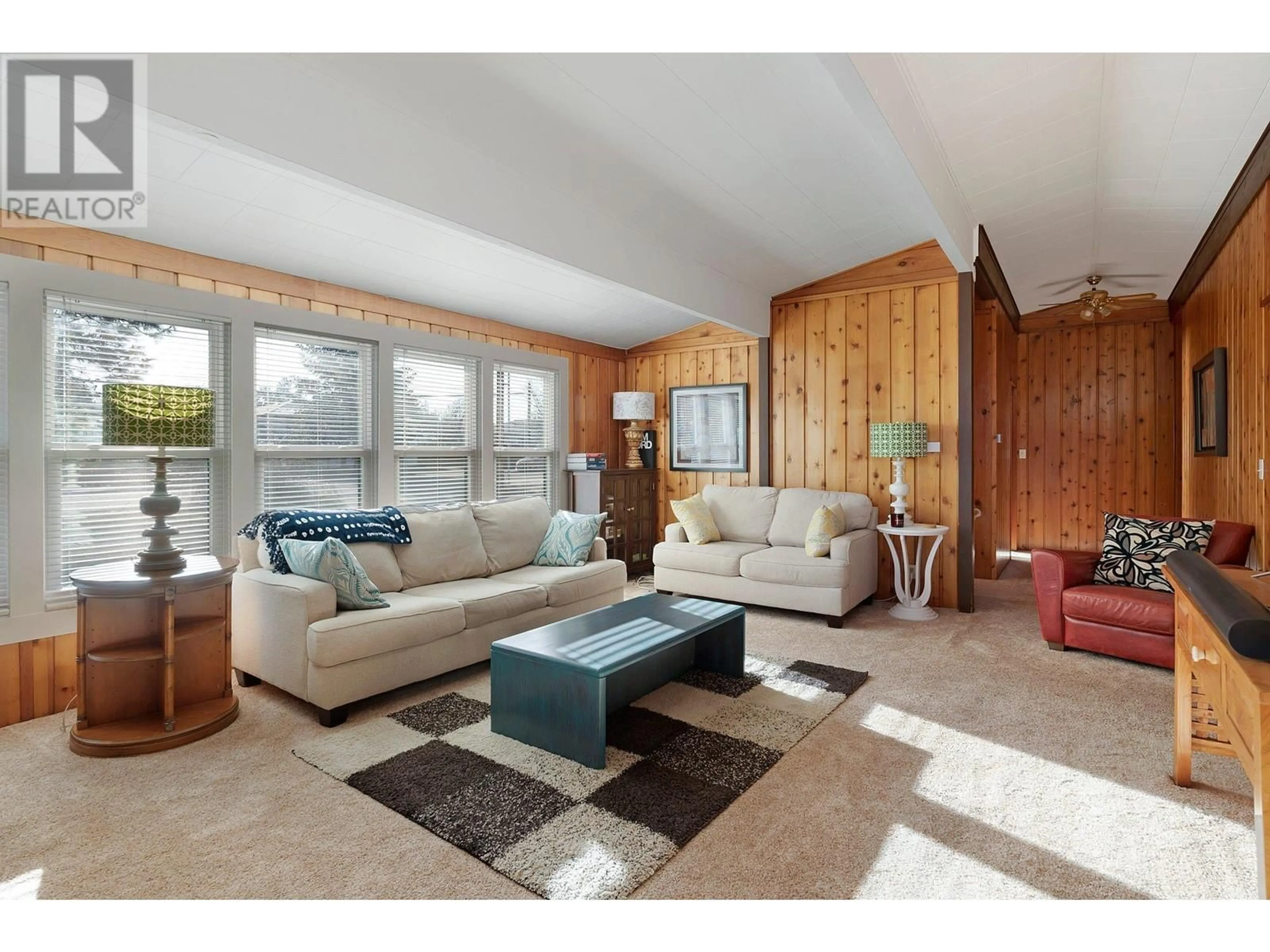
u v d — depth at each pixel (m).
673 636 2.79
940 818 2.06
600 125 2.96
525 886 1.73
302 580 2.98
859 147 3.39
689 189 3.70
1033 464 7.44
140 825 2.03
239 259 3.51
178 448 3.17
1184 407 5.92
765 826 2.02
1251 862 1.84
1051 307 7.28
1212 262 4.58
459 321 4.84
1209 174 3.77
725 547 5.07
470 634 3.37
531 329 5.49
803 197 3.94
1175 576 1.97
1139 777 2.32
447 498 4.79
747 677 3.34
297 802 2.16
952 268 4.82
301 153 2.31
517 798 2.17
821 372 5.42
